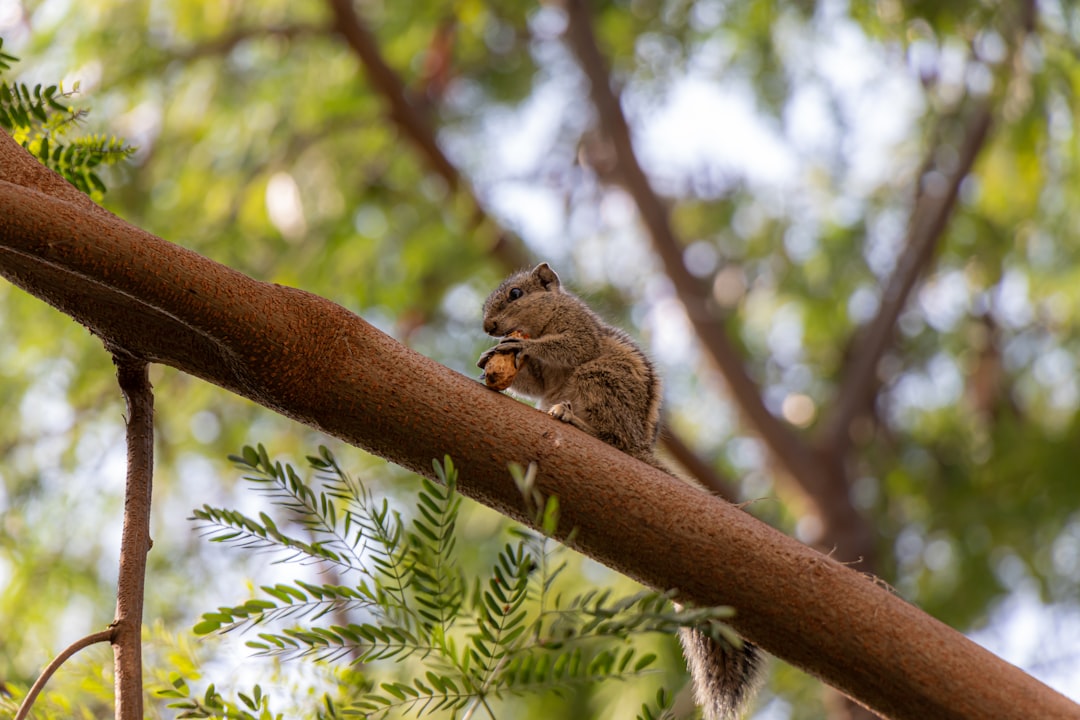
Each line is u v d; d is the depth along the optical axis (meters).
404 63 17.12
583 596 3.98
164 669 5.26
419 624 4.00
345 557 4.04
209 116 14.98
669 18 16.91
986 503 16.25
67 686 5.34
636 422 6.62
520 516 4.80
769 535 4.59
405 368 4.80
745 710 5.50
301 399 4.75
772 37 16.08
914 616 4.46
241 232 15.06
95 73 14.04
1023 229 16.33
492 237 15.31
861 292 17.50
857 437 17.39
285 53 15.59
